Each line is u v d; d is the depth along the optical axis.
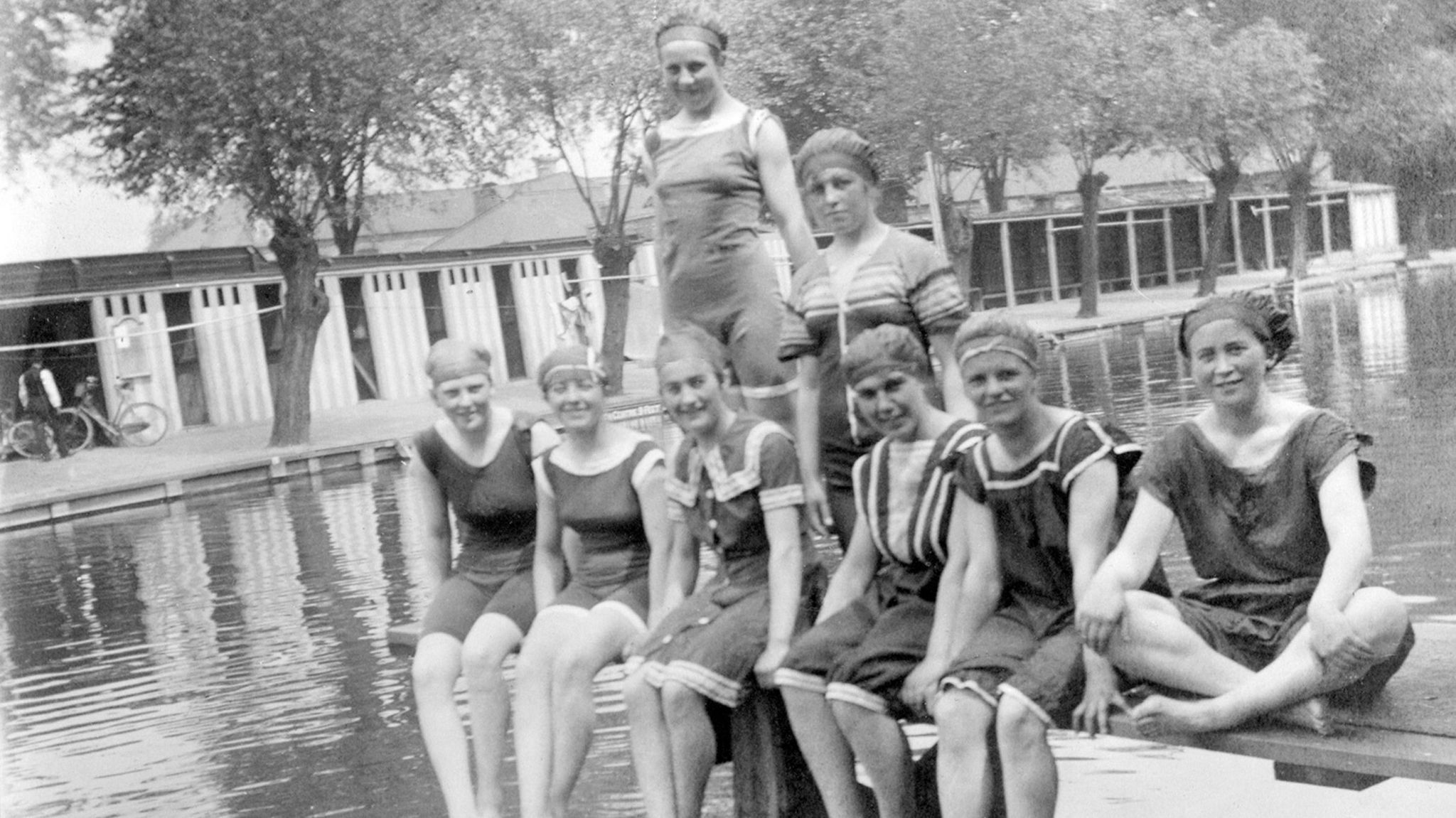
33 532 18.78
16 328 24.66
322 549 14.35
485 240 43.16
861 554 4.44
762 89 29.14
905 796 4.23
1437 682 3.89
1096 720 3.84
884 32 28.80
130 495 20.69
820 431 4.86
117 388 25.83
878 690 4.18
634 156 28.86
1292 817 5.49
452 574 5.25
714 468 4.55
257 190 24.64
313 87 24.31
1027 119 28.02
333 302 28.81
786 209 4.96
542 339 32.62
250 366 27.61
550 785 4.67
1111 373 20.61
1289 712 3.65
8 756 7.95
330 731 7.71
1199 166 26.39
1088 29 26.34
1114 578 3.80
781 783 4.60
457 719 4.84
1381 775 3.42
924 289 4.58
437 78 25.69
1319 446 3.79
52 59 23.06
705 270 5.05
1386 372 14.80
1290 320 3.93
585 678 4.65
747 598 4.54
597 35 26.86
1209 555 3.99
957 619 4.13
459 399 4.95
